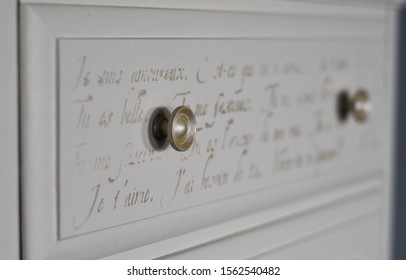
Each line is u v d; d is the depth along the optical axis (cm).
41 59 51
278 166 75
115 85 56
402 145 116
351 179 88
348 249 88
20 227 52
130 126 57
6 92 50
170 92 61
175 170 62
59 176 53
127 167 57
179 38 61
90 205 55
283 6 73
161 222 61
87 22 54
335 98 83
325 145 82
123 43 56
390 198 96
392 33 93
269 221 74
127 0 56
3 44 49
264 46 71
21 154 51
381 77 91
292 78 75
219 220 68
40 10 51
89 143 54
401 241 117
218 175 67
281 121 74
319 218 82
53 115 52
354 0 82
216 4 65
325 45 80
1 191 50
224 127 67
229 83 67
